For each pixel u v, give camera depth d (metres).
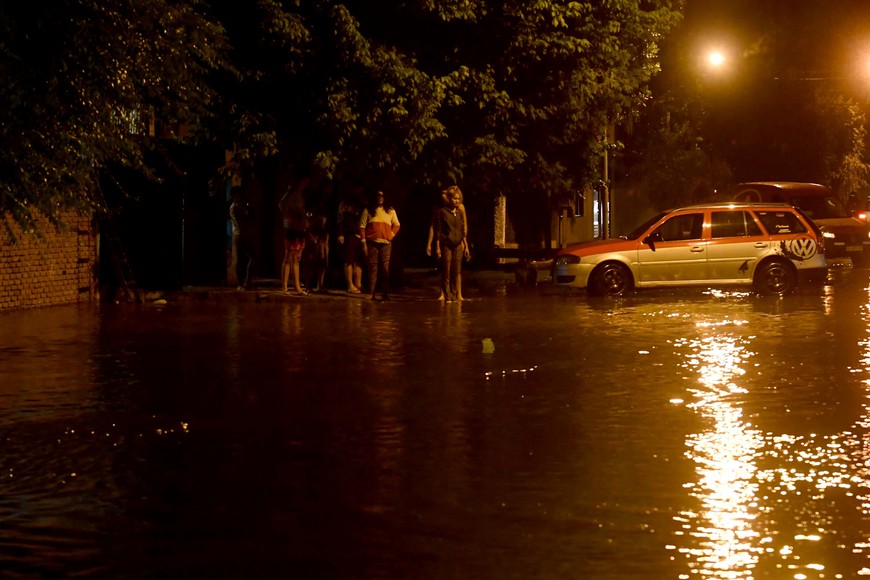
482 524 8.04
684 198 43.31
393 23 26.23
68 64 13.98
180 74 15.73
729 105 47.16
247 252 26.42
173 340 18.00
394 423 11.45
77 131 14.40
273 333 18.91
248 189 30.23
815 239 25.83
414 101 25.31
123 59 14.53
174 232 26.05
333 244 29.34
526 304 24.09
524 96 28.17
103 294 24.83
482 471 9.50
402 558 7.35
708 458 9.86
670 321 20.41
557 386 13.52
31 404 12.59
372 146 25.75
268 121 25.61
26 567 7.28
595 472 9.41
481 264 37.31
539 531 7.86
